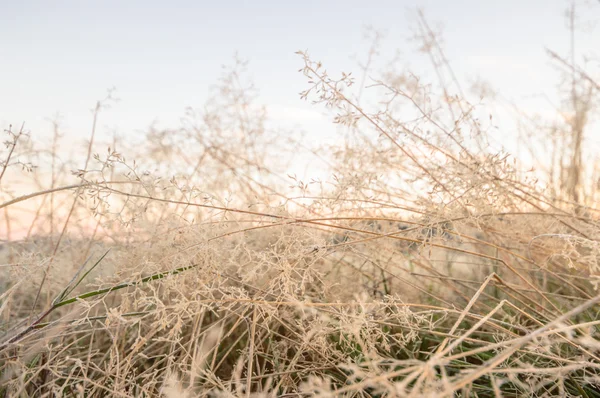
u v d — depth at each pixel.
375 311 1.72
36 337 1.86
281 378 1.71
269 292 1.88
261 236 2.53
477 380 1.78
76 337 2.30
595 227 2.21
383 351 1.94
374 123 2.39
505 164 2.23
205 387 1.78
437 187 2.38
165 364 2.02
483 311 2.44
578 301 2.37
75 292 2.54
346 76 2.19
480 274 2.92
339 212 2.52
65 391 1.83
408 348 2.16
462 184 2.28
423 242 2.05
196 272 1.87
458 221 2.20
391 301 1.72
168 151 3.62
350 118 2.31
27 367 1.77
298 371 1.70
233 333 2.38
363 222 2.68
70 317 1.84
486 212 2.22
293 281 1.91
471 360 2.07
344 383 1.68
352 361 1.77
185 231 1.99
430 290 2.83
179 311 1.71
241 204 2.95
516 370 1.14
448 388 1.01
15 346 1.70
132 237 2.40
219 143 3.61
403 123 2.54
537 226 2.77
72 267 2.73
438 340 2.11
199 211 2.48
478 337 2.26
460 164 2.38
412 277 2.99
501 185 2.36
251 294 2.36
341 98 2.21
